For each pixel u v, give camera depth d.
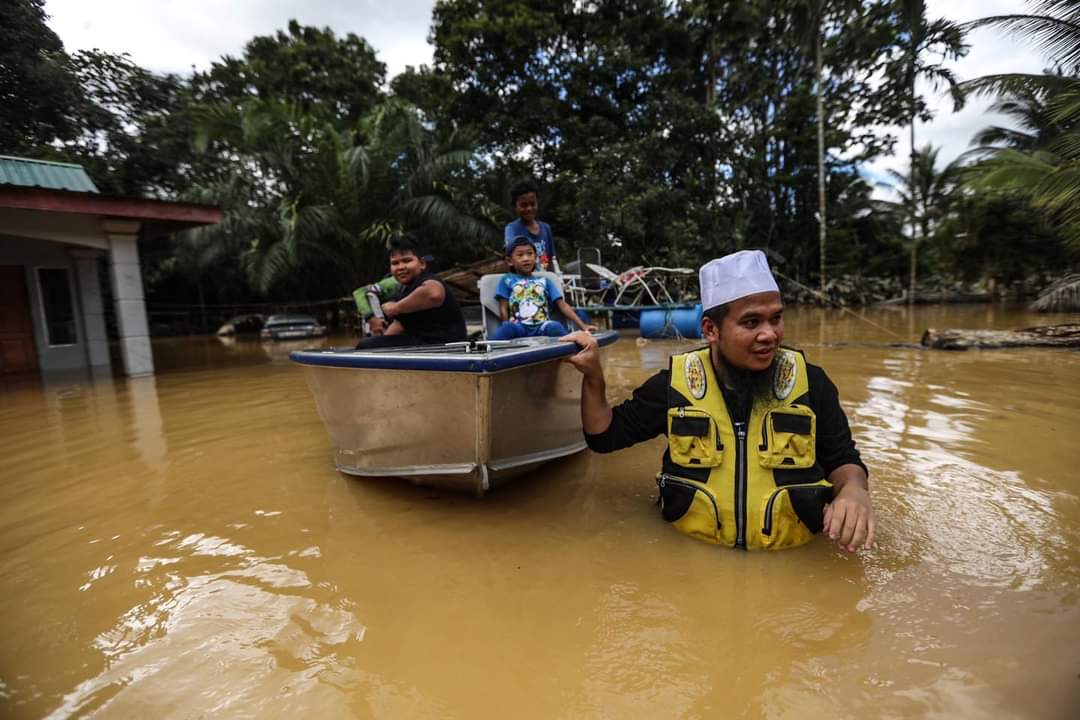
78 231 8.56
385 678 1.60
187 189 16.84
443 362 2.44
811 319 14.96
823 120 22.41
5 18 12.67
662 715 1.43
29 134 13.96
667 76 20.31
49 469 3.66
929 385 5.30
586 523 2.57
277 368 9.02
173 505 2.95
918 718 1.38
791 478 2.19
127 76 15.45
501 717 1.45
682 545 2.32
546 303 4.26
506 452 2.86
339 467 3.39
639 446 3.82
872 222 27.08
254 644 1.77
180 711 1.49
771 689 1.50
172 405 5.88
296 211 14.86
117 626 1.88
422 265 4.04
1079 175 9.55
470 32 18.28
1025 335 7.93
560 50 19.67
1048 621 1.72
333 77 22.19
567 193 18.44
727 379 2.25
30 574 2.24
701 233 18.67
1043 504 2.57
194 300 24.36
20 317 9.59
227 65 21.36
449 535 2.50
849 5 18.34
